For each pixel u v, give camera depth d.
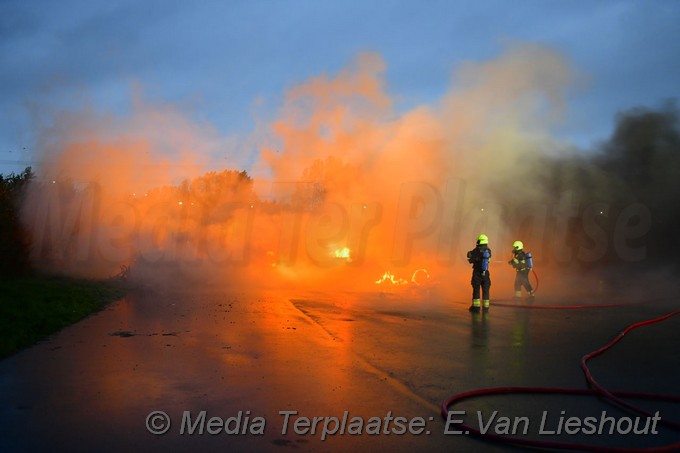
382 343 9.12
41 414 5.27
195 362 7.44
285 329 10.28
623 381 6.93
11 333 8.66
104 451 4.44
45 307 11.24
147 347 8.39
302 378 6.74
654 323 12.11
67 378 6.53
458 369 7.41
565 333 10.48
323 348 8.57
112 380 6.47
